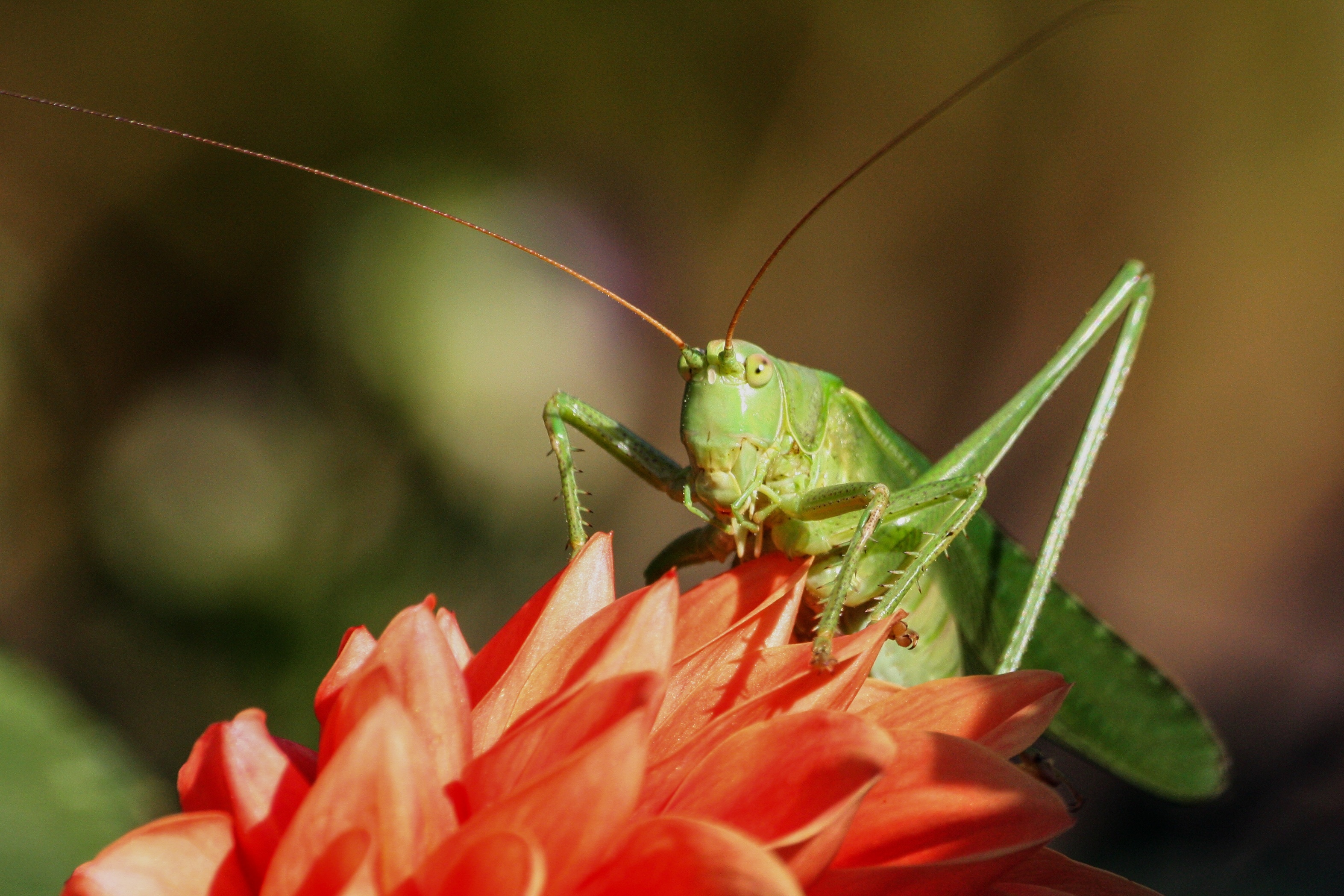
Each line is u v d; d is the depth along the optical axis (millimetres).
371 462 329
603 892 165
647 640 201
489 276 351
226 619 304
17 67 416
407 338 336
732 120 497
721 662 214
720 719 209
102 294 398
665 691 212
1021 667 256
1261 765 276
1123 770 255
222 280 397
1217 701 383
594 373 360
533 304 353
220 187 410
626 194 467
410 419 332
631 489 451
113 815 216
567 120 446
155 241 404
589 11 438
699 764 197
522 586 335
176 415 338
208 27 411
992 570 252
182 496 316
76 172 411
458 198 401
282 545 311
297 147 416
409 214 358
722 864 155
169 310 397
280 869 166
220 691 301
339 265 351
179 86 416
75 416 372
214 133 417
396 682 193
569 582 213
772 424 241
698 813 189
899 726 212
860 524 235
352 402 336
